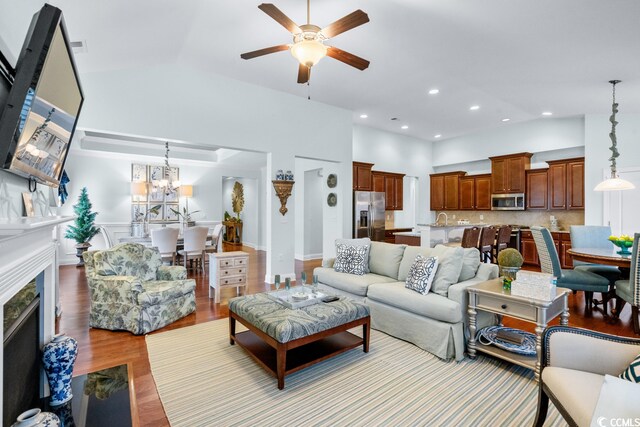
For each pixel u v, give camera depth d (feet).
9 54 4.94
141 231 20.56
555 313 7.98
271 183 17.58
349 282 11.93
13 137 4.18
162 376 7.88
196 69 14.94
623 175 18.17
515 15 9.63
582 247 14.66
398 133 27.30
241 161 26.50
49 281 6.80
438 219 28.71
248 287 16.55
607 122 18.74
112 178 23.94
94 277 10.98
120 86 13.14
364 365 8.49
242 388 7.39
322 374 8.03
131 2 7.97
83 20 8.21
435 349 8.98
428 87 16.48
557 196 21.50
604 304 12.80
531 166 23.75
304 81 10.79
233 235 35.99
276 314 8.27
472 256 10.28
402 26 10.71
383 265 12.54
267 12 7.53
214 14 10.07
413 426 6.08
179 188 26.43
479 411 6.54
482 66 13.58
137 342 9.84
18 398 5.32
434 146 30.42
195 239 19.01
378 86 16.49
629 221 17.89
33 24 4.44
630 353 5.08
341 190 20.93
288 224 18.24
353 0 9.34
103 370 7.98
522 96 17.10
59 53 5.24
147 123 13.74
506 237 21.45
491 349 8.46
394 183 26.50
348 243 13.80
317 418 6.32
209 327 11.11
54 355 6.40
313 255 26.66
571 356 5.41
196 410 6.56
